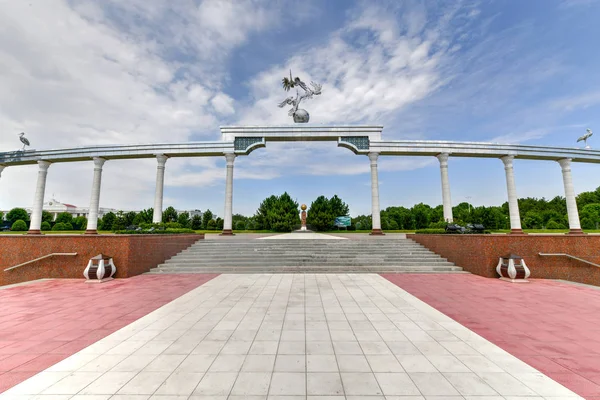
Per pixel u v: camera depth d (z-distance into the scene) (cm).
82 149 2350
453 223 1753
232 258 1363
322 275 1141
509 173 2334
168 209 4125
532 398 334
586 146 2423
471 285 958
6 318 628
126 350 461
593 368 404
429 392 343
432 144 2331
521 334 530
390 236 2150
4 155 2414
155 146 2352
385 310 677
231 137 2403
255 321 598
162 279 1075
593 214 4003
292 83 2564
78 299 787
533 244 1102
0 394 343
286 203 3559
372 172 2347
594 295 822
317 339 502
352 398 331
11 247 1127
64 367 407
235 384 359
